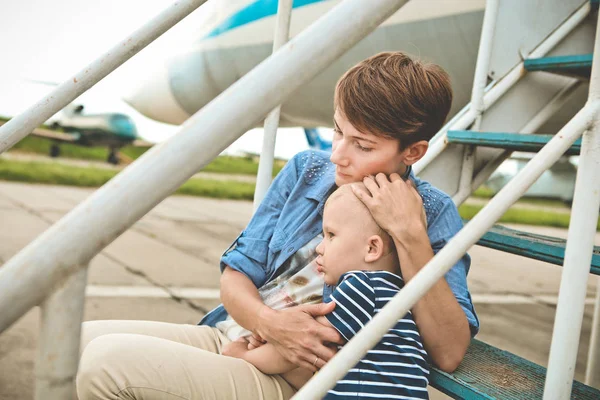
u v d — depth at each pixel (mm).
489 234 1356
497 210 757
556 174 19000
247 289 1182
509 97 1903
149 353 1028
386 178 1055
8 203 7078
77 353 505
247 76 554
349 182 1102
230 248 1299
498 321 3785
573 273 889
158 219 7000
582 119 849
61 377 499
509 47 1895
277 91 552
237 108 537
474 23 2533
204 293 3705
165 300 3461
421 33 2674
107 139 19125
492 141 1573
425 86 1013
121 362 999
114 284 3709
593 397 1042
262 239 1250
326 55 569
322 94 3289
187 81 3545
